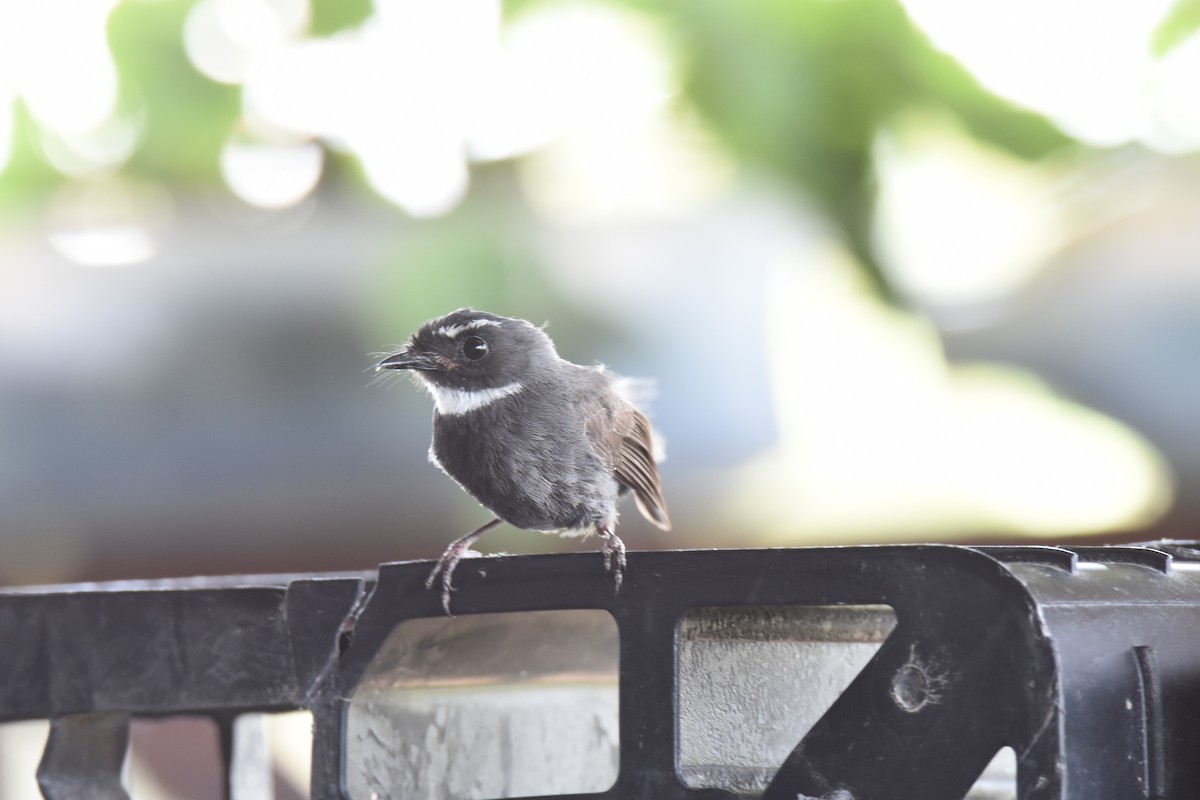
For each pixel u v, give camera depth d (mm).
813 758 4863
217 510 13344
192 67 11797
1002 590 4602
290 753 13359
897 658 4797
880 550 4883
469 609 5801
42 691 6762
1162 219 13633
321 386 13672
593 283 12039
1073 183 12383
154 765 13133
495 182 11805
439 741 6418
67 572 13281
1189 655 4895
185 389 13742
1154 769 4711
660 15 10414
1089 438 13164
